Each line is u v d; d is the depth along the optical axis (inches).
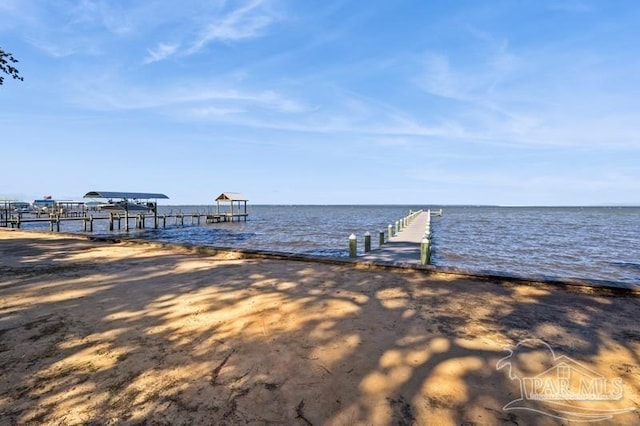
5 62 527.2
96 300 204.7
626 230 1368.1
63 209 1925.4
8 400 103.2
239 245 836.0
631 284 226.5
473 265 575.2
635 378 117.7
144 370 121.7
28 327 161.8
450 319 173.2
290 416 96.4
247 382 113.8
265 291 223.8
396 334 153.5
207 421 94.0
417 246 599.8
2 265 312.2
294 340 147.1
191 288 231.5
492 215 3186.5
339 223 1870.1
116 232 1301.7
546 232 1253.1
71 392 107.8
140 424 92.7
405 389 109.5
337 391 108.5
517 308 191.6
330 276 266.8
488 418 95.6
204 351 136.9
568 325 166.2
